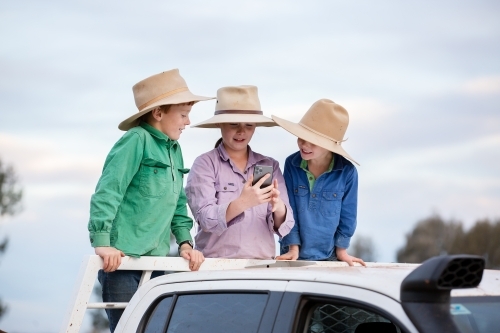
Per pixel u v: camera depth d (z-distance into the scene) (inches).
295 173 247.3
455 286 128.7
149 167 211.2
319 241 244.4
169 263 202.1
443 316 127.0
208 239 230.4
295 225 245.8
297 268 159.6
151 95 221.5
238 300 153.9
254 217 231.1
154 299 170.2
